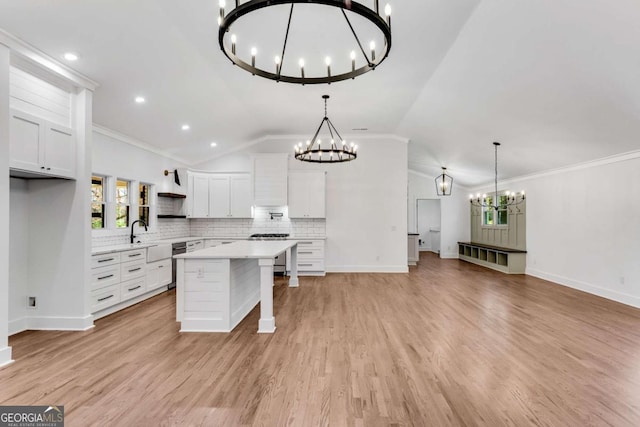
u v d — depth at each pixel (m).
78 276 3.54
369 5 2.77
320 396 2.25
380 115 5.82
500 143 5.57
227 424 1.93
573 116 3.92
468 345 3.16
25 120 2.94
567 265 5.86
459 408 2.11
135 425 1.91
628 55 2.66
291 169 7.14
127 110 4.40
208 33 3.21
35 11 2.56
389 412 2.06
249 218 7.22
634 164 4.51
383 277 6.64
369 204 7.12
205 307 3.57
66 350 3.00
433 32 3.20
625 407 2.12
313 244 6.81
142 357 2.86
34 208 3.54
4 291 2.70
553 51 2.98
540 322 3.85
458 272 7.33
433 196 10.52
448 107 4.93
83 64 3.30
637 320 3.91
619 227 4.76
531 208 6.93
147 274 4.91
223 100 4.91
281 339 3.32
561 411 2.08
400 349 3.06
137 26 2.98
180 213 6.65
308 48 3.51
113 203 4.90
